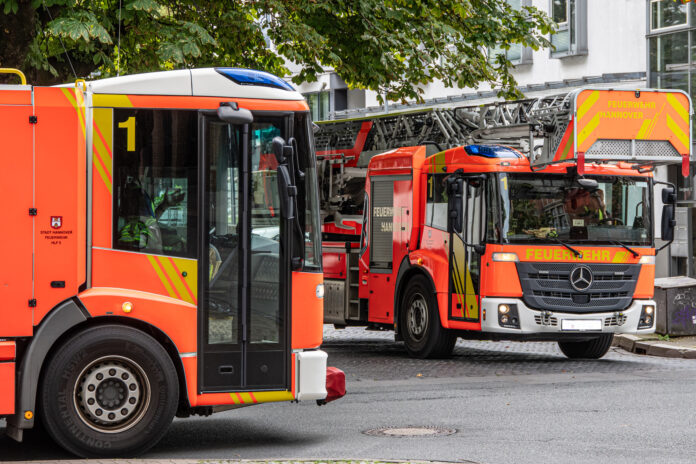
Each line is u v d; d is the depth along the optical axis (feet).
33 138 37.24
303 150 40.88
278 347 40.22
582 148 64.95
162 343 39.01
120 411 37.58
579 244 68.74
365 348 84.69
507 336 67.77
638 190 70.74
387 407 50.62
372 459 36.47
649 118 66.08
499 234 67.67
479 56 84.64
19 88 37.32
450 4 81.66
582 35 134.92
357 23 76.38
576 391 55.88
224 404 39.70
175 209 39.06
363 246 79.36
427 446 40.19
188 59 66.18
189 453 39.37
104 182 38.40
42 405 36.91
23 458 38.42
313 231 41.06
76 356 37.04
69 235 37.35
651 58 127.34
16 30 58.80
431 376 63.62
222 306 39.47
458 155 70.79
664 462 36.94
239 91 40.09
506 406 50.55
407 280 75.72
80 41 62.69
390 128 80.18
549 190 68.80
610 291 69.31
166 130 39.14
